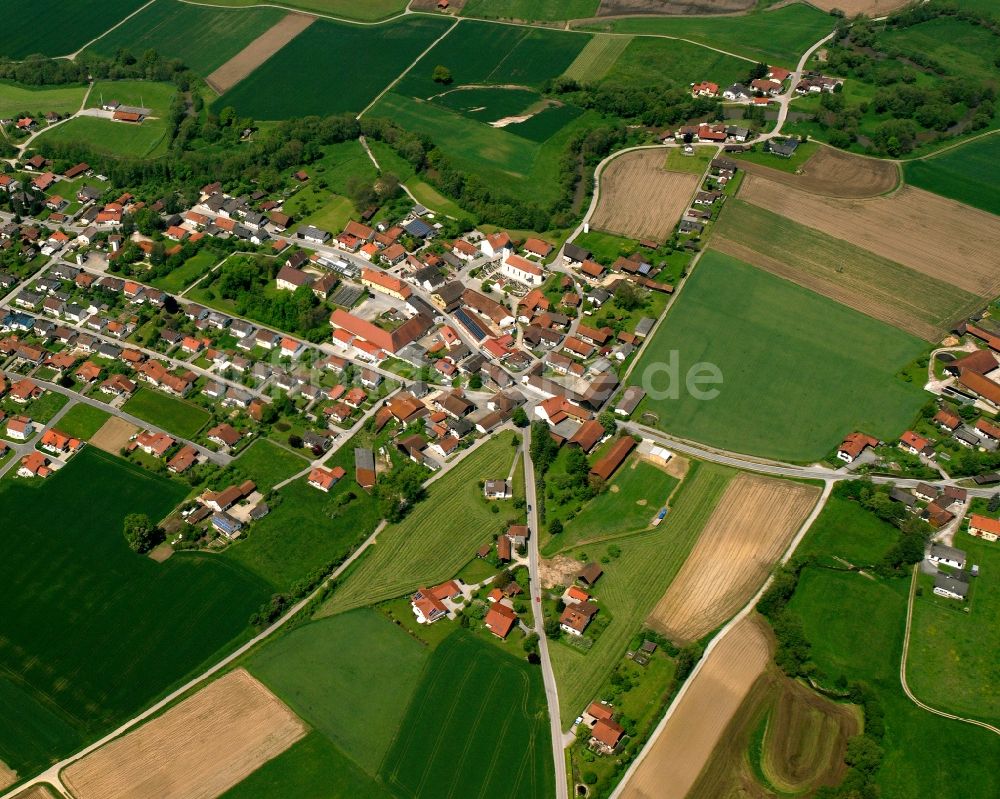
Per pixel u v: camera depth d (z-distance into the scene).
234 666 182.38
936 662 181.38
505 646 185.00
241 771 165.75
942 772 164.38
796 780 162.75
